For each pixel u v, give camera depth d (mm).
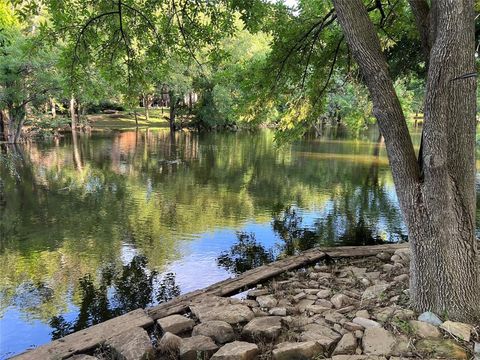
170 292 6098
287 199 12312
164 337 3492
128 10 6238
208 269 7008
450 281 3377
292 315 3994
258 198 12406
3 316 5340
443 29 3158
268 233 9055
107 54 6496
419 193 3469
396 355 2922
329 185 14398
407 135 3521
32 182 14336
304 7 7098
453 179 3381
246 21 6398
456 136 3328
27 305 5676
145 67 6797
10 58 21234
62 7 5695
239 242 8461
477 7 5488
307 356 3035
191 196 12578
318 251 6426
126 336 3572
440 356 2867
